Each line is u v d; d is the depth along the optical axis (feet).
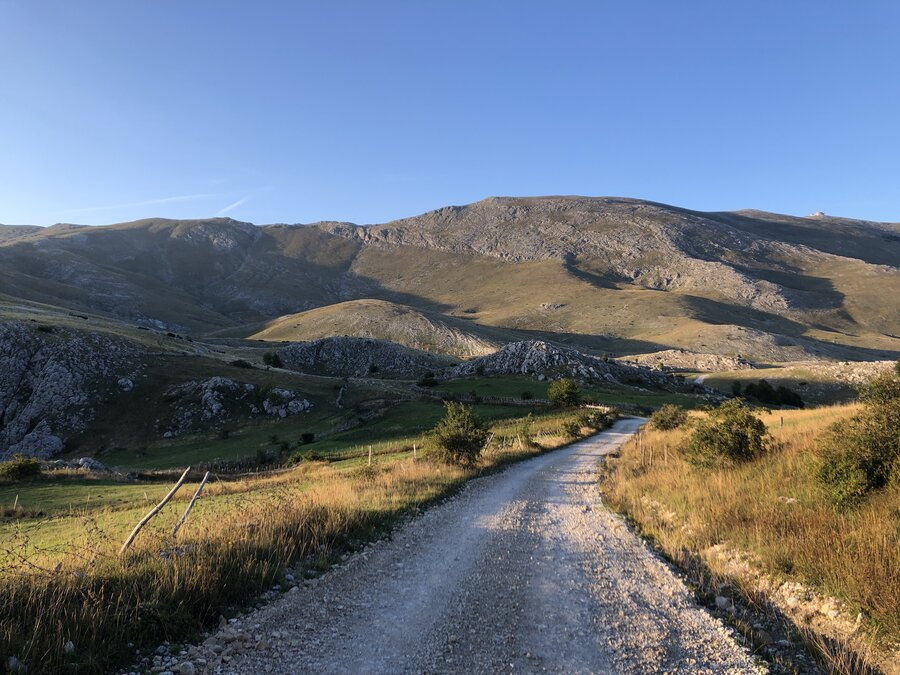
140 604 19.10
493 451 92.27
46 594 19.29
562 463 86.33
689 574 27.99
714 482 45.24
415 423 175.01
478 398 212.43
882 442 30.42
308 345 438.40
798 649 19.13
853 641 18.79
